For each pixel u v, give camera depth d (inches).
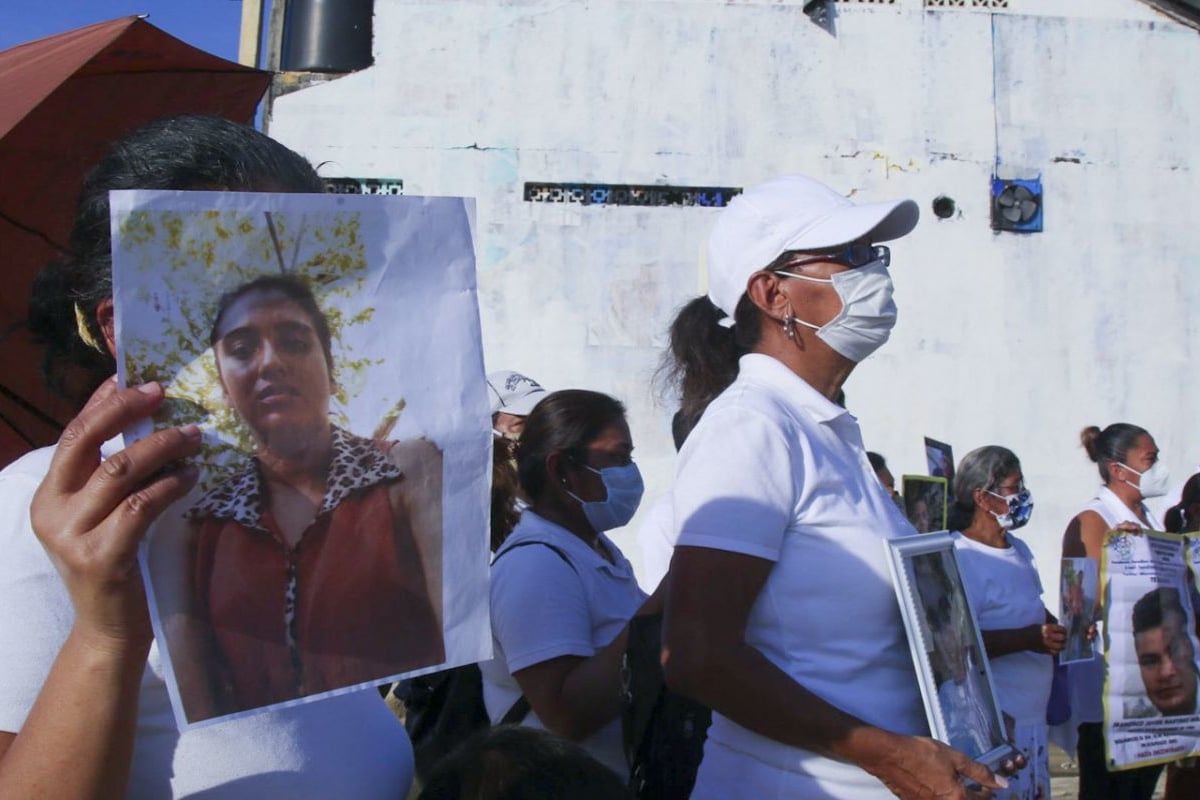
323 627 48.4
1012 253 422.0
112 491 42.4
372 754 57.7
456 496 51.8
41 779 42.6
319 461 48.4
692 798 80.2
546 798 61.6
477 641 52.2
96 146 103.0
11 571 46.8
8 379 92.7
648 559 122.9
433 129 414.6
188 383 45.4
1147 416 420.2
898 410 415.5
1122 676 165.6
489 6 417.4
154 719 50.1
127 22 101.5
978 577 165.6
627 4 418.9
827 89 422.9
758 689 70.1
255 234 46.9
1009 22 427.5
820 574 74.5
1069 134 427.2
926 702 73.7
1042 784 163.8
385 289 50.3
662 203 419.5
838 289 79.8
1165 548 171.3
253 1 421.1
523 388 159.8
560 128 416.8
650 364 410.0
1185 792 194.9
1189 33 431.5
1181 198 428.5
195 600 45.7
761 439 74.3
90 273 51.9
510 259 411.8
